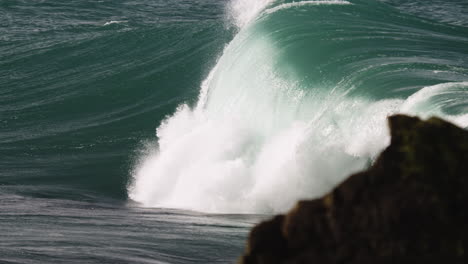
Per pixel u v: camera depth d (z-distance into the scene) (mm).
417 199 20109
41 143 106125
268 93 88938
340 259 20578
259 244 21766
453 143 20703
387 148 21266
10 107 125938
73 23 170250
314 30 103062
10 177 91500
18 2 187000
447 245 19766
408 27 113688
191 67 130875
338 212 20859
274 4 123438
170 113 114312
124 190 87500
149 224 64938
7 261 47781
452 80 76625
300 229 21312
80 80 133875
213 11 181375
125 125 112312
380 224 20266
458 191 20125
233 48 108750
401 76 77750
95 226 63375
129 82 129125
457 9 171000
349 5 118375
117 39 146250
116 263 48125
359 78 79875
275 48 97750
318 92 82250
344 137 69938
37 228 61219
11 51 149625
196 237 58500
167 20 171125
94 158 98375
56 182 90062
